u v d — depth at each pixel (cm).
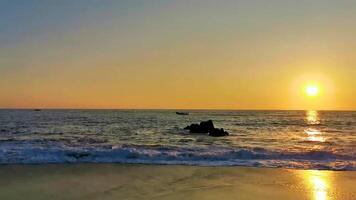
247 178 1048
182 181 1002
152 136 2881
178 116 8762
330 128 4166
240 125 4775
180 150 1616
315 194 863
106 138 2623
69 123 4662
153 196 838
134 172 1128
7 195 840
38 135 2861
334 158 1444
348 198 827
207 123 3250
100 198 818
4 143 1995
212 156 1429
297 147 1895
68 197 827
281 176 1079
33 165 1231
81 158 1366
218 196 839
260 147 1866
